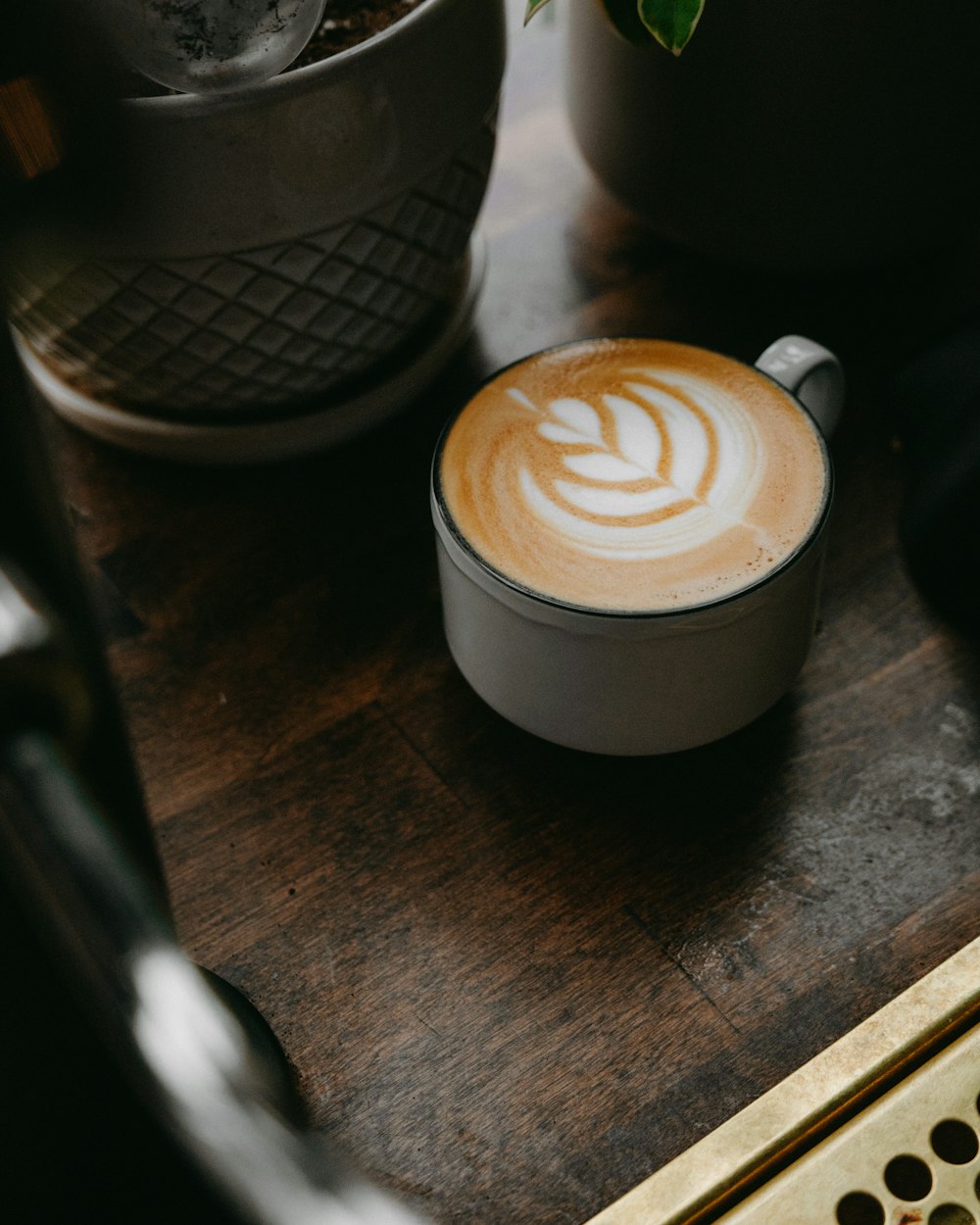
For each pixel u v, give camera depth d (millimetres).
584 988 320
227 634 401
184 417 430
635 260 508
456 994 320
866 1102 292
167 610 408
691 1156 280
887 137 409
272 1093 144
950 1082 286
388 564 418
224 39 309
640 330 479
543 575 311
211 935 333
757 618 312
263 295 373
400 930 333
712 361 367
